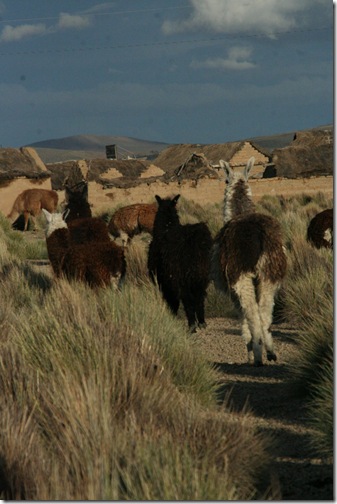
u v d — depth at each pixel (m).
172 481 6.46
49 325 11.20
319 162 72.75
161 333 12.20
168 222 16.23
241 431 8.34
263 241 12.93
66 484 6.45
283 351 14.39
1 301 15.37
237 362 13.73
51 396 8.33
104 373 9.33
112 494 6.32
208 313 18.59
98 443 7.15
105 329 11.20
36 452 7.24
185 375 11.08
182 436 8.02
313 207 44.44
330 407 9.15
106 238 22.95
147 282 18.97
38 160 73.44
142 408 8.55
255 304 13.13
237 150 81.06
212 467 7.29
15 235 42.03
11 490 6.80
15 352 10.12
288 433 9.58
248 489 7.58
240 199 14.91
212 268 13.67
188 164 71.06
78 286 15.74
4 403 8.29
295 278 18.77
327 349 11.23
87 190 63.41
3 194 59.66
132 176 74.88
